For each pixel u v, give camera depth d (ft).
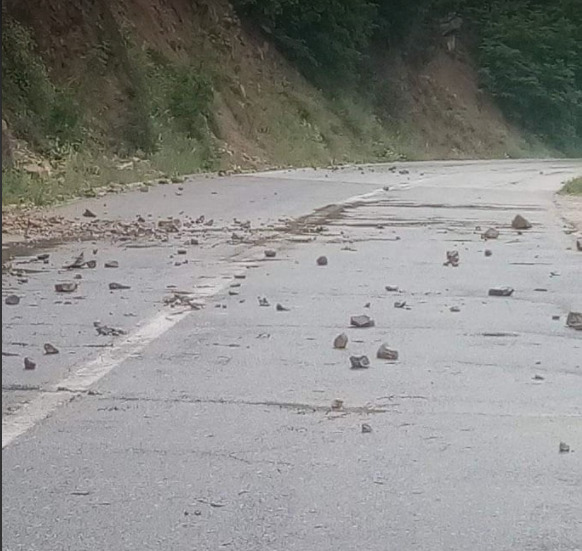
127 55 103.50
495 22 203.72
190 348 28.96
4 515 17.47
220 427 22.11
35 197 68.49
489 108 197.98
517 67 200.85
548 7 210.79
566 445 20.97
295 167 122.93
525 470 19.74
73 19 99.19
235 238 52.75
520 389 25.20
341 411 23.30
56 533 16.79
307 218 62.18
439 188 88.02
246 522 17.28
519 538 16.76
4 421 22.39
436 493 18.60
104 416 22.81
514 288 38.70
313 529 17.02
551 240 52.95
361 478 19.26
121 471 19.52
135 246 49.67
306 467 19.80
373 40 174.29
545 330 31.63
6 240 51.24
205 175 100.22
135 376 26.00
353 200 74.84
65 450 20.65
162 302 35.53
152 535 16.74
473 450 20.81
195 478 19.20
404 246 50.11
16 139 80.33
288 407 23.57
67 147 84.94
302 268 43.11
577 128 210.18
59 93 89.97
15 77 84.89
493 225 59.62
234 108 126.41
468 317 33.42
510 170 122.42
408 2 173.47
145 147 99.19
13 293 37.04
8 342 29.37
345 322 32.50
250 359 27.81
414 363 27.53
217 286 38.65
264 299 35.96
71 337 30.12
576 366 27.40
